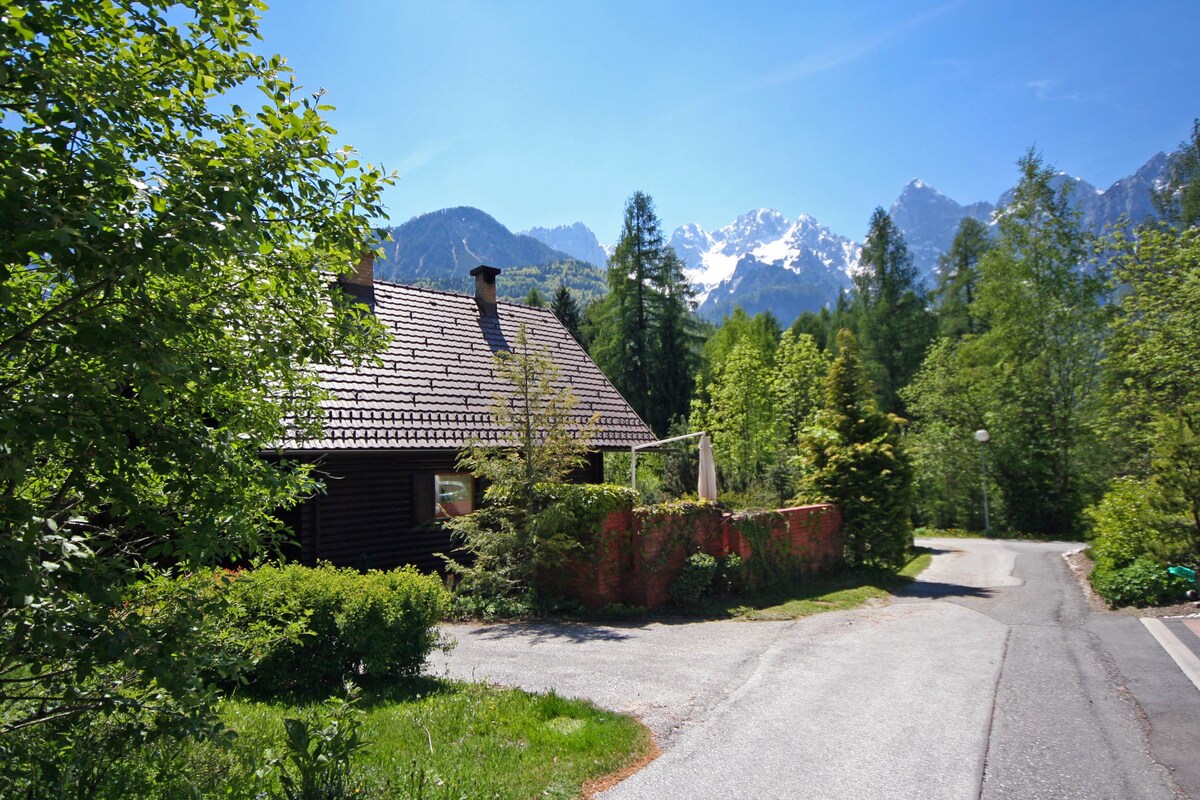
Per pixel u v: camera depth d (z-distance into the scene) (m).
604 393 18.84
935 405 36.91
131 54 3.33
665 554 12.48
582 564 12.09
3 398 2.87
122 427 3.10
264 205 3.67
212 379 3.62
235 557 3.91
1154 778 5.32
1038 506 33.41
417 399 14.30
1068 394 34.00
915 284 53.72
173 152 3.46
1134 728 6.36
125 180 3.22
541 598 12.12
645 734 6.07
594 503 11.94
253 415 4.30
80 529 4.12
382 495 13.54
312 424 4.81
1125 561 13.48
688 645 9.59
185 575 4.29
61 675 3.40
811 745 5.93
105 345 2.91
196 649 3.63
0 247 2.57
